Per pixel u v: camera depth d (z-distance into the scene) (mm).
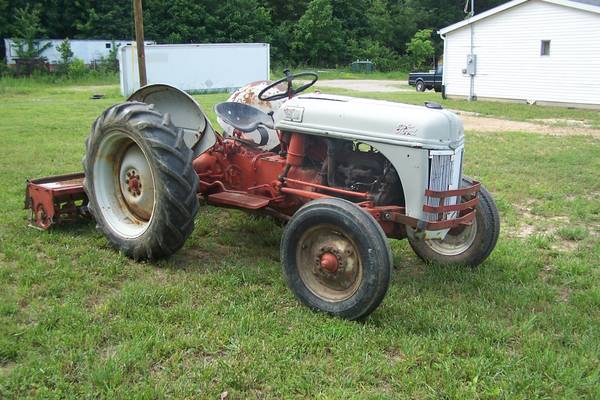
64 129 12258
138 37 9781
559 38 20359
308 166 4609
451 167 4016
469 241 4789
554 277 4699
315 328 3619
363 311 3674
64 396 2887
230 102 5379
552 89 20875
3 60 43156
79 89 28703
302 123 4398
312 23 54156
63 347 3301
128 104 4762
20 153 9078
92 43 43281
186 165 4441
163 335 3455
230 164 5066
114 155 4930
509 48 21891
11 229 5344
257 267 4648
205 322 3641
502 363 3275
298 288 3961
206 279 4336
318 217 3811
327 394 2963
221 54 26453
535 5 20750
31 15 44219
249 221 5762
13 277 4250
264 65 28016
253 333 3545
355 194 4180
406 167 3932
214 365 3168
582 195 7445
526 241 5594
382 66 55156
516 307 4055
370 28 60125
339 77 44000
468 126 14789
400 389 3041
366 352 3369
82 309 3787
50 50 43281
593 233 5934
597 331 3719
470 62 23062
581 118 17000
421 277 4652
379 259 3586
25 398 2857
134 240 4637
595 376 3174
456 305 4082
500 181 7996
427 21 61531
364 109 4152
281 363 3211
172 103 5148
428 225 3949
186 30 49469
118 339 3438
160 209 4398
